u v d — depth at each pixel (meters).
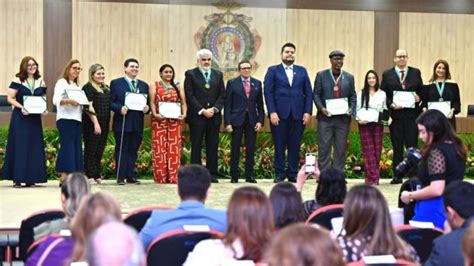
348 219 3.67
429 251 4.32
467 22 14.77
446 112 10.04
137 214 4.85
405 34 14.65
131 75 10.08
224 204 8.25
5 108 11.73
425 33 14.70
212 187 9.67
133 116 9.98
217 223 4.37
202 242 3.73
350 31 14.45
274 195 4.39
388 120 10.14
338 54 10.04
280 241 2.06
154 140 10.22
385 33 13.66
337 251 2.06
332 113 9.96
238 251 3.61
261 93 10.39
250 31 13.79
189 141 11.45
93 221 3.15
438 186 5.32
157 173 10.23
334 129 10.10
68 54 12.48
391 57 13.70
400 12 14.05
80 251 3.13
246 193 3.65
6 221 7.08
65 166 9.47
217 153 10.35
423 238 4.32
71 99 9.41
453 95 10.16
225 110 10.32
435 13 14.40
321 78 10.11
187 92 10.18
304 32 14.30
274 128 10.17
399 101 9.99
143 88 10.11
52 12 12.42
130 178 10.11
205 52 10.24
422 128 5.43
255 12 13.79
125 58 14.07
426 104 10.18
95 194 3.29
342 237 3.66
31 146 9.63
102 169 10.94
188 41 13.75
